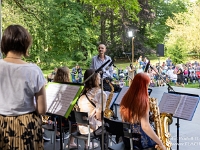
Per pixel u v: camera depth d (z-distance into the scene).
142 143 2.44
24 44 1.71
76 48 20.77
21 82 1.65
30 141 1.70
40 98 1.73
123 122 2.37
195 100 2.85
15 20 11.72
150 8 21.75
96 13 19.52
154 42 24.02
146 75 2.37
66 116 2.51
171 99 3.03
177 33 17.81
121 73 11.68
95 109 3.19
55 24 18.81
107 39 21.47
